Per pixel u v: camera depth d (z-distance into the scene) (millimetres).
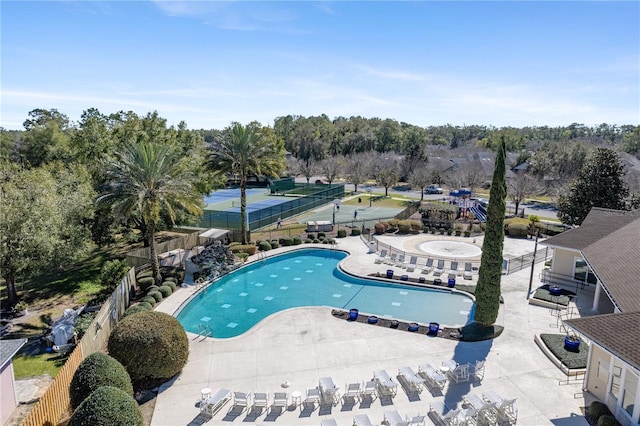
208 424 13680
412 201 65625
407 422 12828
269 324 21547
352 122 148875
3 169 27812
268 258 34906
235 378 16500
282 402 14484
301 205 56094
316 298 26703
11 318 22859
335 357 18156
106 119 42500
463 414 13477
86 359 13695
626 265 19625
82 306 23047
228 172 36656
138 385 15891
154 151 26578
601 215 30812
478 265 32594
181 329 16734
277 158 38938
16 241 22156
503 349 18781
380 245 38594
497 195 19594
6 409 14055
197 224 44094
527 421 13727
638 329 13406
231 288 28500
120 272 24297
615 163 41125
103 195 25219
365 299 26422
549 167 72812
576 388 15625
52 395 13156
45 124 66375
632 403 12844
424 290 27859
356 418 13398
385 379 15344
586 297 24938
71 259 24938
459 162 94000
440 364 17500
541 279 28609
